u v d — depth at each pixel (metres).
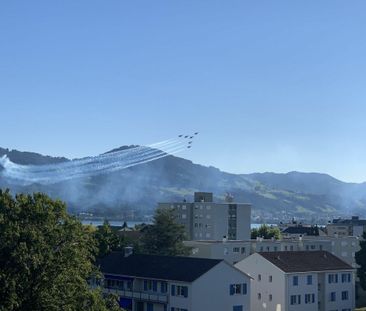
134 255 89.56
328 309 95.31
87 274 50.50
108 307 52.16
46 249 45.94
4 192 49.97
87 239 51.22
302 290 92.06
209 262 80.00
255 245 126.44
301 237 140.75
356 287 113.06
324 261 98.00
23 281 44.53
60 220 49.62
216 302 78.38
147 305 82.12
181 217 186.62
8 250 44.66
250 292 87.38
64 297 46.62
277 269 90.62
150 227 125.69
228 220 183.50
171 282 78.94
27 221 47.47
